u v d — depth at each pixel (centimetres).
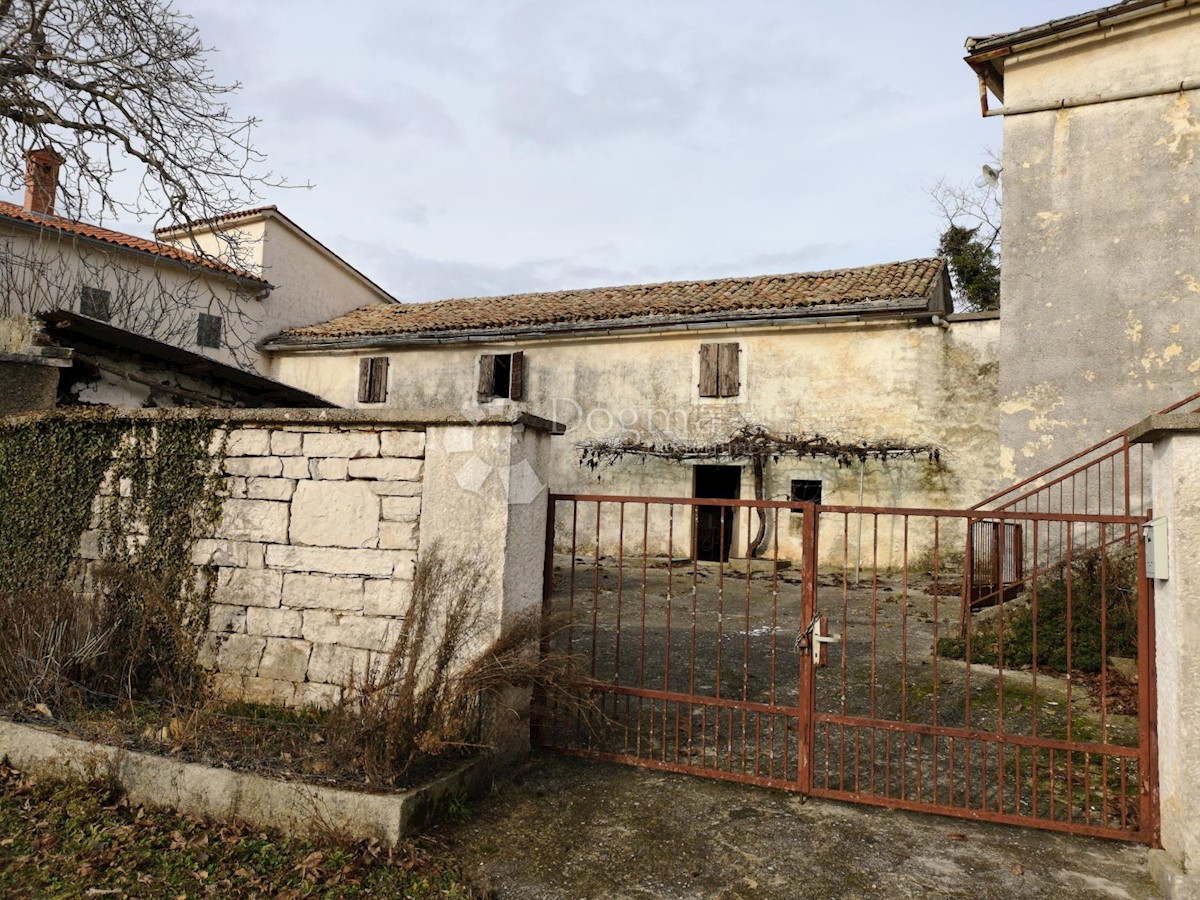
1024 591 812
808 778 404
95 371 763
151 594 490
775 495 1377
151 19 884
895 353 1298
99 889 311
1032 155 1003
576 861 334
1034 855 342
